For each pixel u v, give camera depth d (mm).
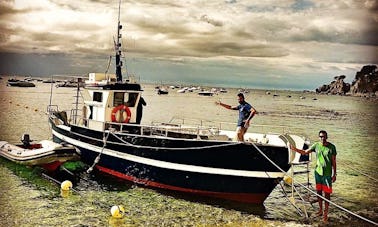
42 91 71750
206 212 9695
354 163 17000
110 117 12727
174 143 10734
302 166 15484
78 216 9062
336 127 33562
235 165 10062
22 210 9266
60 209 9492
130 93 12992
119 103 12867
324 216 9430
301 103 79688
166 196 10898
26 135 14680
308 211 10148
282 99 98062
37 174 12414
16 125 23625
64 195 10633
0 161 13664
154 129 12930
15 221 8539
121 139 11828
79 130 13359
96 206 9836
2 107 35469
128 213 9398
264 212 9914
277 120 38406
